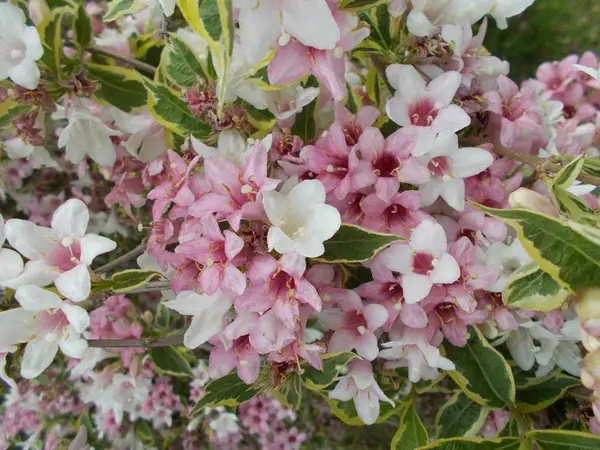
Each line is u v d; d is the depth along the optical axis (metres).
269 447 0.43
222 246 0.19
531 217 0.15
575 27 0.65
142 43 0.31
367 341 0.22
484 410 0.26
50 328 0.21
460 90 0.24
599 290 0.15
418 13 0.22
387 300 0.22
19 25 0.22
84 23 0.26
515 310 0.23
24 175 0.35
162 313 0.34
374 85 0.26
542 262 0.15
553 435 0.20
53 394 0.41
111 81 0.26
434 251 0.20
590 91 0.40
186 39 0.25
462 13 0.23
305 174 0.22
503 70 0.25
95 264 0.37
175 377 0.41
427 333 0.22
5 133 0.29
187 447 0.43
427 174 0.20
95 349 0.32
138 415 0.39
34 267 0.20
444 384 0.31
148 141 0.27
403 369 0.26
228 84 0.22
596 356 0.15
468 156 0.22
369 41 0.23
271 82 0.18
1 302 0.24
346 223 0.20
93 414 0.42
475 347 0.25
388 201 0.20
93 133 0.27
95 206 0.38
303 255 0.18
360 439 0.47
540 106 0.25
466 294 0.21
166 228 0.23
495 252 0.22
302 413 0.44
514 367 0.27
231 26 0.13
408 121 0.21
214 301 0.21
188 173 0.21
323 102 0.24
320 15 0.16
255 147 0.19
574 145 0.30
